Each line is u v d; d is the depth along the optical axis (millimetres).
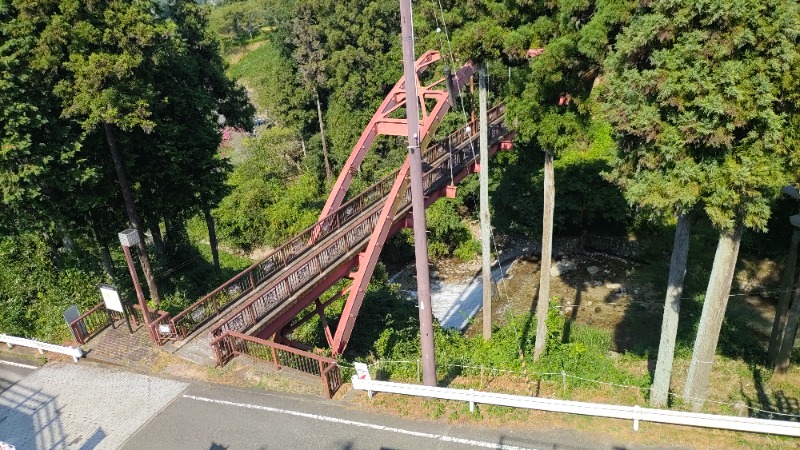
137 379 12383
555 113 12781
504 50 12484
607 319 21125
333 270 15500
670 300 11562
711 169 8734
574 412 9641
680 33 8523
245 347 12844
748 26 7887
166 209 19281
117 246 20750
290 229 30328
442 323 23469
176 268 23328
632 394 12547
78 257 19438
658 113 8945
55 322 15680
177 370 12539
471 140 21328
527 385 11969
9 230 16844
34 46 13109
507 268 27438
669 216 9656
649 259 25156
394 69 32344
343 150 33719
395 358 14820
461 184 29391
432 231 29375
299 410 10820
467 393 10133
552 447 9211
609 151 25672
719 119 8320
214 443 10156
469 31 12758
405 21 8289
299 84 37188
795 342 16766
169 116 17781
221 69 21969
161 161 17547
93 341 14031
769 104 8008
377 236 15781
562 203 25641
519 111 13047
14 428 11180
